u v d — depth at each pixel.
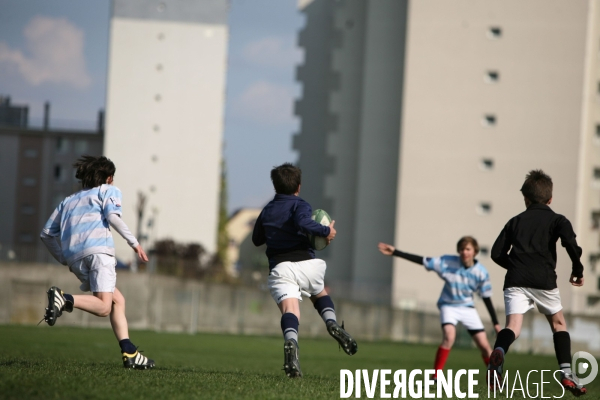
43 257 129.62
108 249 29.33
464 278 44.34
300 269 28.83
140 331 123.38
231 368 47.34
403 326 152.75
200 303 139.00
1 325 114.12
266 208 29.58
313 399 24.03
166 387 24.41
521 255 30.28
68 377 25.38
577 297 147.88
